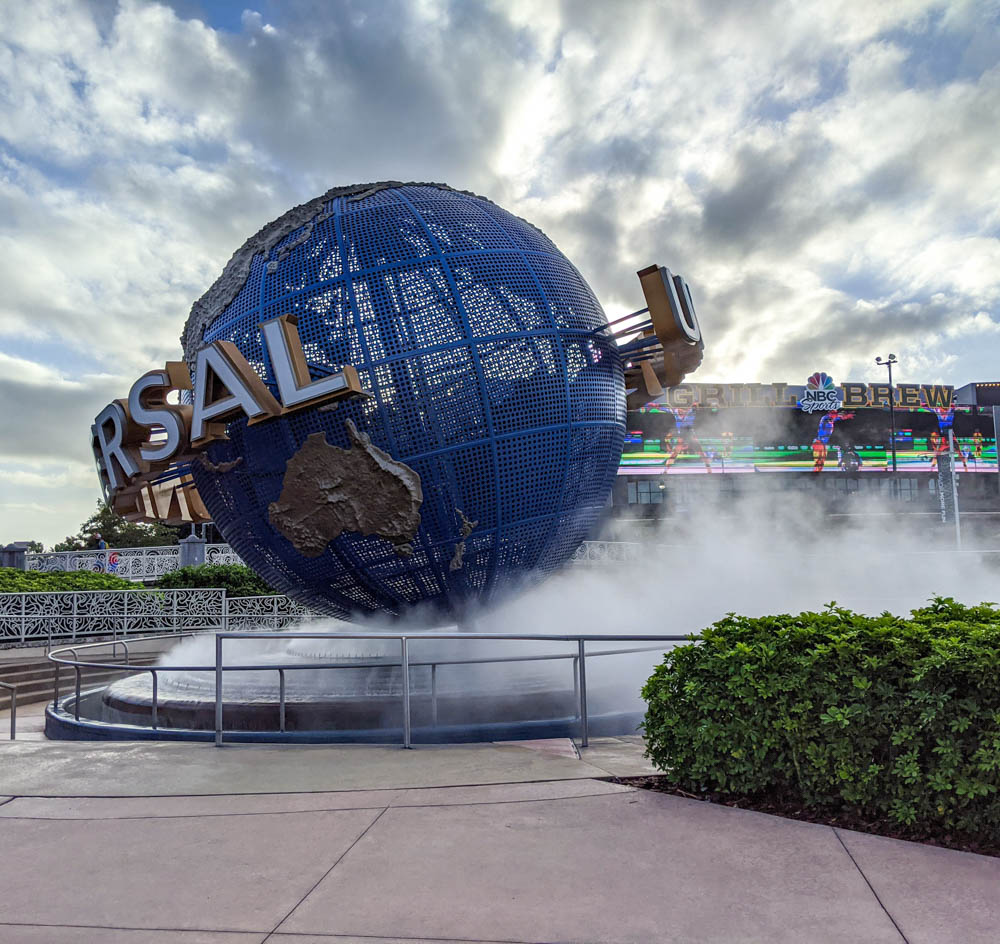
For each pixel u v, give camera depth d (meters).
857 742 4.91
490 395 8.93
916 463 50.50
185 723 9.33
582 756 7.00
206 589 23.66
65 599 21.30
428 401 8.74
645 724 6.07
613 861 4.36
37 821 5.27
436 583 9.47
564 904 3.83
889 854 4.40
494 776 6.12
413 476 8.59
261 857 4.54
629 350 10.45
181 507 11.38
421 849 4.60
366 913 3.79
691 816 5.09
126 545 55.00
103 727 9.19
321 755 7.08
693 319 10.21
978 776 4.50
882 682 4.90
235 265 9.88
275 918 3.76
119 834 4.98
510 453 9.06
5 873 4.37
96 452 10.36
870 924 3.57
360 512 8.60
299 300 9.06
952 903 3.77
